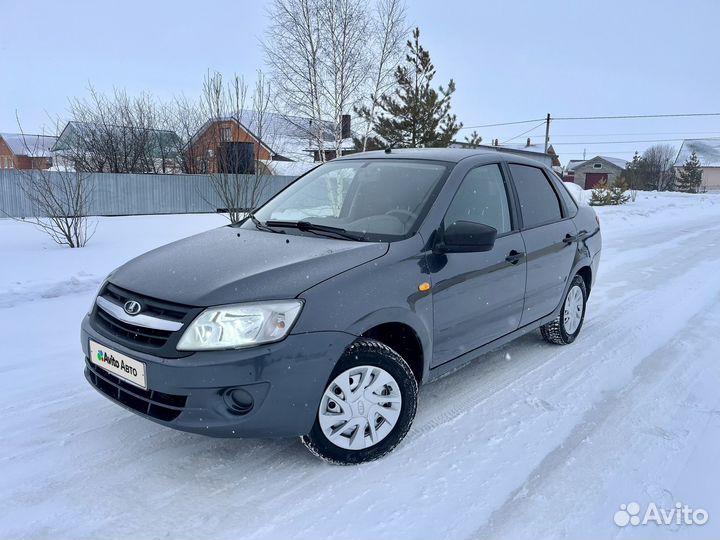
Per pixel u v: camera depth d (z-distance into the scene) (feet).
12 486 8.36
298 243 9.98
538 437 9.98
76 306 18.79
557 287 13.93
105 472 8.79
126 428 10.25
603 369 13.35
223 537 7.27
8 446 9.52
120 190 63.26
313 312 8.18
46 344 14.82
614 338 15.80
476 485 8.49
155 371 7.93
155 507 7.90
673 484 8.54
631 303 19.85
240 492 8.29
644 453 9.44
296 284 8.38
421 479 8.65
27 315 17.57
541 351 14.66
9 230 41.42
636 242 36.83
